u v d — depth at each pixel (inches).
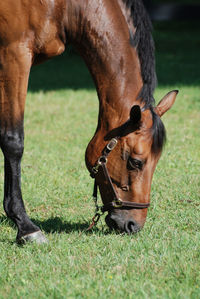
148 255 288.2
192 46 1571.1
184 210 381.4
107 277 258.1
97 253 294.7
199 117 727.1
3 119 306.0
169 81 1008.2
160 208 390.0
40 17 293.0
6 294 247.6
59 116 740.0
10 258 291.9
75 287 248.8
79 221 365.4
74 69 1251.2
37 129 666.8
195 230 341.4
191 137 613.3
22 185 444.5
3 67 298.0
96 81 305.3
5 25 292.2
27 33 294.8
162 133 293.0
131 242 303.1
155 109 297.0
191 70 1165.7
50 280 257.8
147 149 291.4
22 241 312.8
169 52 1454.2
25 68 298.7
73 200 413.4
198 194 422.9
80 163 517.3
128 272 263.7
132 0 297.6
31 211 391.5
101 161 299.4
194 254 290.4
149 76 295.4
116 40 296.8
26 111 770.8
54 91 940.6
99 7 296.8
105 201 309.3
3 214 378.6
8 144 307.7
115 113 297.7
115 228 310.8
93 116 740.0
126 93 296.2
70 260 281.0
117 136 295.4
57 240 317.4
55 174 477.1
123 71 296.8
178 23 2049.7
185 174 477.4
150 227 340.2
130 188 298.8
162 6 2127.2
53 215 380.2
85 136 629.6
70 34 305.7
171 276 261.3
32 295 244.5
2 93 302.4
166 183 448.5
